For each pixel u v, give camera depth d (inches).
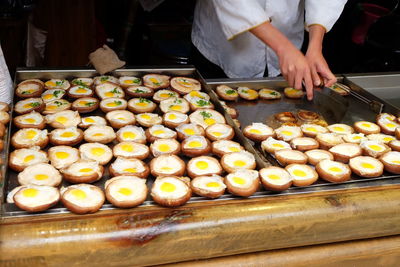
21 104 97.4
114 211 65.5
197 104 106.3
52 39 161.0
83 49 166.6
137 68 119.4
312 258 71.8
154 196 66.9
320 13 108.7
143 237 60.6
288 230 67.2
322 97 115.1
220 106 103.8
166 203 66.1
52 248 57.2
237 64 129.3
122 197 66.8
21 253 56.2
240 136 92.2
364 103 118.0
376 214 71.2
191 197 69.8
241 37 122.3
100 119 97.3
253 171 75.4
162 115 104.2
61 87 109.7
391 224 73.0
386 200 72.6
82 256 58.5
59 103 101.0
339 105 110.7
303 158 86.3
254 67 129.8
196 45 139.0
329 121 108.7
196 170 79.3
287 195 72.7
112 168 77.0
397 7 155.6
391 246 75.9
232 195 71.0
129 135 90.7
